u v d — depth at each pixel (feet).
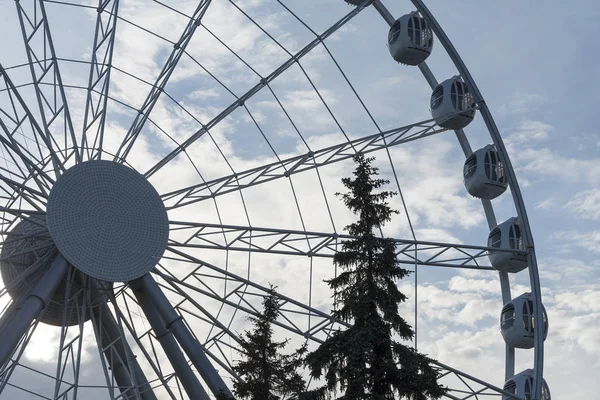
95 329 134.92
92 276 133.18
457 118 161.38
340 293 114.93
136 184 139.74
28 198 137.49
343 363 112.27
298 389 120.06
